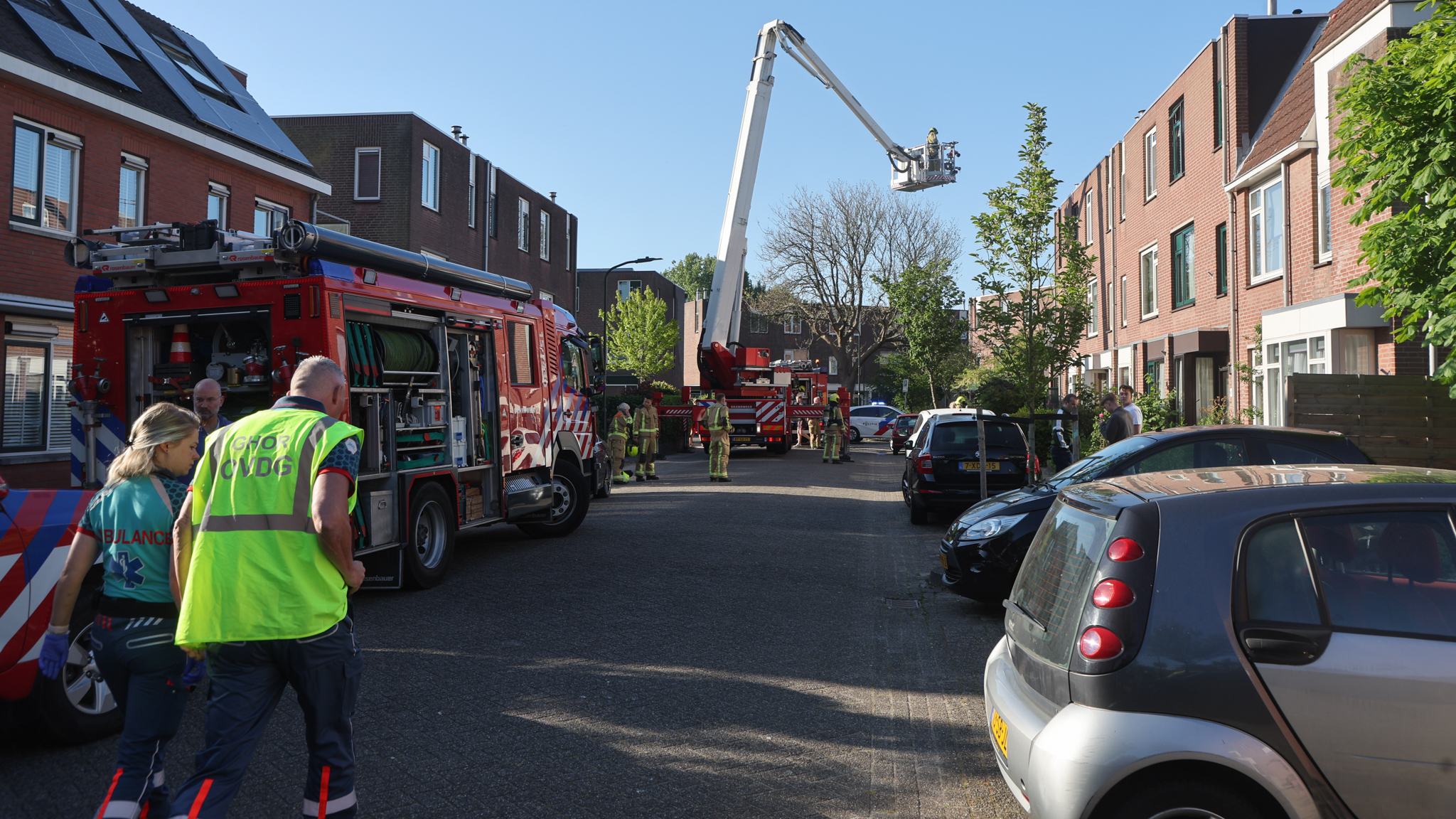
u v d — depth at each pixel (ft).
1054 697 10.34
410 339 28.78
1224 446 23.13
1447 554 9.96
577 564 32.65
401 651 21.57
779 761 15.19
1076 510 11.69
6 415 43.16
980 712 17.70
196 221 53.31
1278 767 9.33
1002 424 42.70
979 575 25.14
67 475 46.14
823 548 36.55
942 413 46.75
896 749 15.75
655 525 42.27
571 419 40.06
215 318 25.43
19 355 43.73
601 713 17.37
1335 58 48.06
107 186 47.50
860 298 160.25
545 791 13.91
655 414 65.87
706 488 59.57
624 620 24.64
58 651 11.78
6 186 42.32
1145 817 9.55
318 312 24.70
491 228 100.27
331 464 10.84
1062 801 9.64
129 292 25.82
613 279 191.31
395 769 14.67
